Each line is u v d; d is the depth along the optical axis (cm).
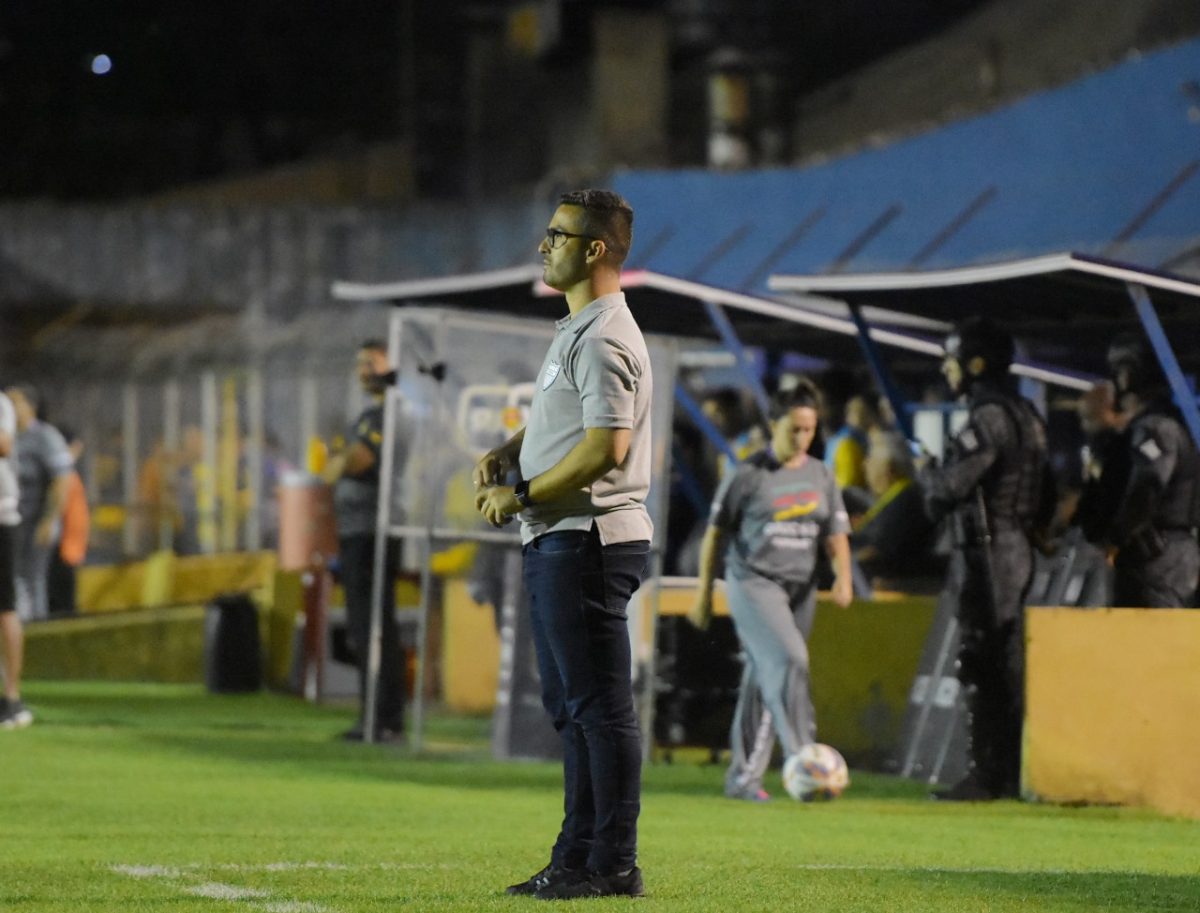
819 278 3522
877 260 6406
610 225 1697
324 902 1700
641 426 1708
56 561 5894
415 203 8038
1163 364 3073
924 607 3584
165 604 6444
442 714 4909
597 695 1702
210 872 1952
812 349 4422
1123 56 6053
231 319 8138
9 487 3988
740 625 3009
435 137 9825
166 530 7725
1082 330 3769
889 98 8400
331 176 10175
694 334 4412
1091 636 2952
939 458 4091
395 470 3734
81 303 8469
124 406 8012
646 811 2788
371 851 2180
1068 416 4225
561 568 1694
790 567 3002
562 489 1672
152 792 2905
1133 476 3030
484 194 9356
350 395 7581
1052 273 3181
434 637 5147
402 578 5081
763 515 2994
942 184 6291
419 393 3719
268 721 4500
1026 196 5922
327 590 5250
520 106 9175
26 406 5406
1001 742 3045
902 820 2727
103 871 1959
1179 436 3045
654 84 8538
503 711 3697
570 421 1695
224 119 11269
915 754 3481
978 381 3103
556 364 1703
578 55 8681
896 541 3850
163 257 8388
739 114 8675
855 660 3675
